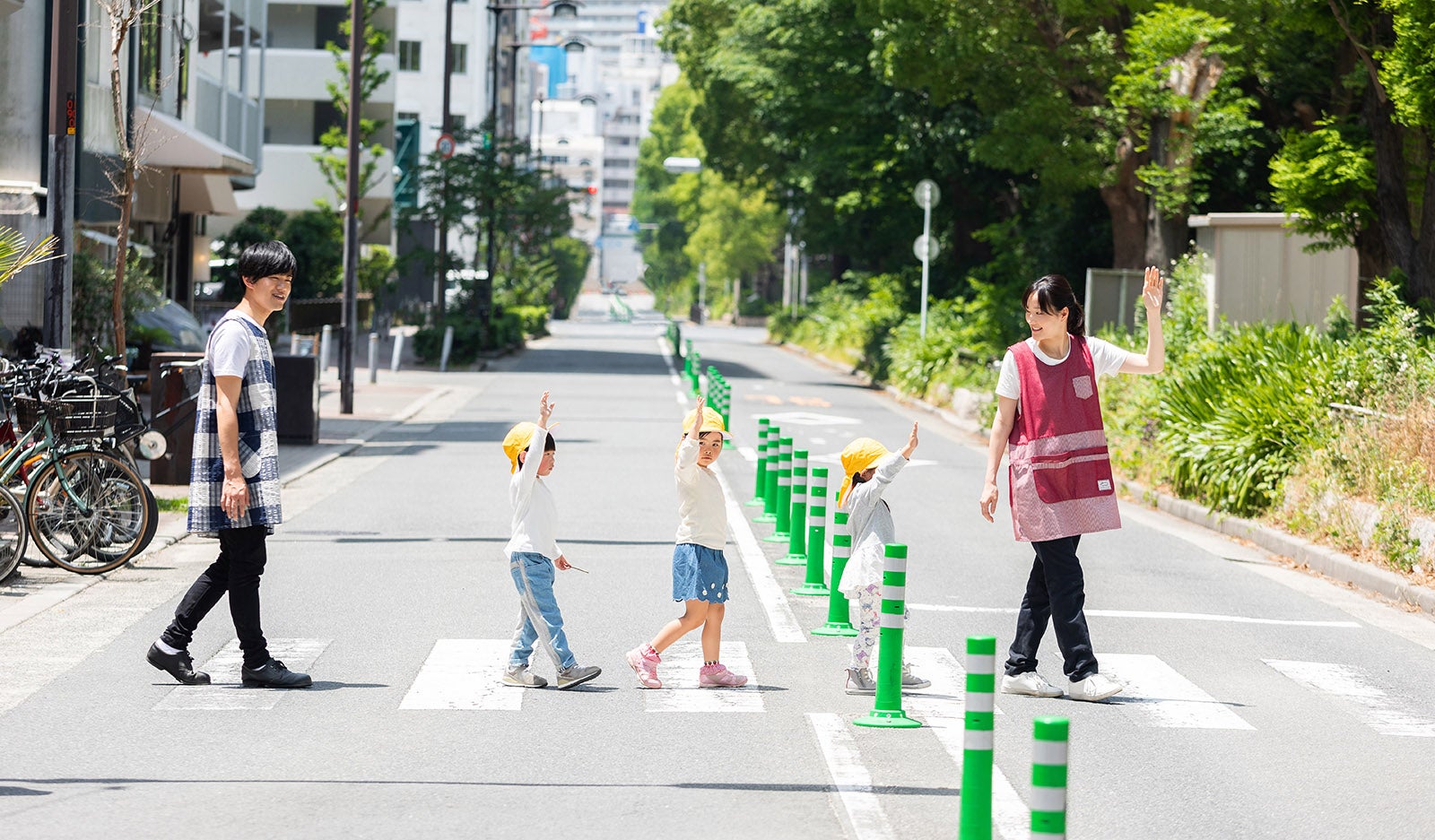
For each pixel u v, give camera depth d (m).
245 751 10.48
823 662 13.69
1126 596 17.92
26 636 14.20
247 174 52.31
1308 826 9.41
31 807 9.16
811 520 17.11
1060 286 12.37
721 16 80.56
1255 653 14.91
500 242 83.38
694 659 13.73
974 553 20.67
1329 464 23.16
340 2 95.44
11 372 17.95
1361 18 29.11
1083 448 12.38
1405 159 30.39
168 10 43.81
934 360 53.47
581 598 16.59
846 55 61.03
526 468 12.43
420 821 8.98
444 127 73.81
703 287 192.50
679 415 43.53
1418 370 23.72
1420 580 18.66
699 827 8.95
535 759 10.40
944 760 10.52
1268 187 45.59
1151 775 10.45
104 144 38.19
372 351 53.12
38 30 34.91
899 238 73.06
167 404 25.64
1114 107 42.09
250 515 12.14
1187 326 33.84
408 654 13.71
